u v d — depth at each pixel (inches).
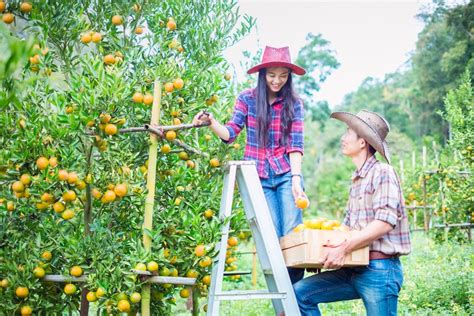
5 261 183.0
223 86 212.2
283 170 208.4
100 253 178.5
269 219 181.2
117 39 200.4
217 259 181.0
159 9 206.2
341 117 187.3
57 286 191.6
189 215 186.9
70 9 195.5
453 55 962.1
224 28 213.3
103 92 177.3
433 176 513.0
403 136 1323.8
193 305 202.8
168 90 189.9
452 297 292.5
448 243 435.8
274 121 209.3
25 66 181.2
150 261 175.5
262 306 317.7
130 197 193.5
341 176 1203.2
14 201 186.5
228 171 187.9
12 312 181.5
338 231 173.9
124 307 173.8
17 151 175.5
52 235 189.0
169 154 206.5
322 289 186.1
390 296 175.2
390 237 176.2
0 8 189.2
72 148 178.2
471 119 431.8
